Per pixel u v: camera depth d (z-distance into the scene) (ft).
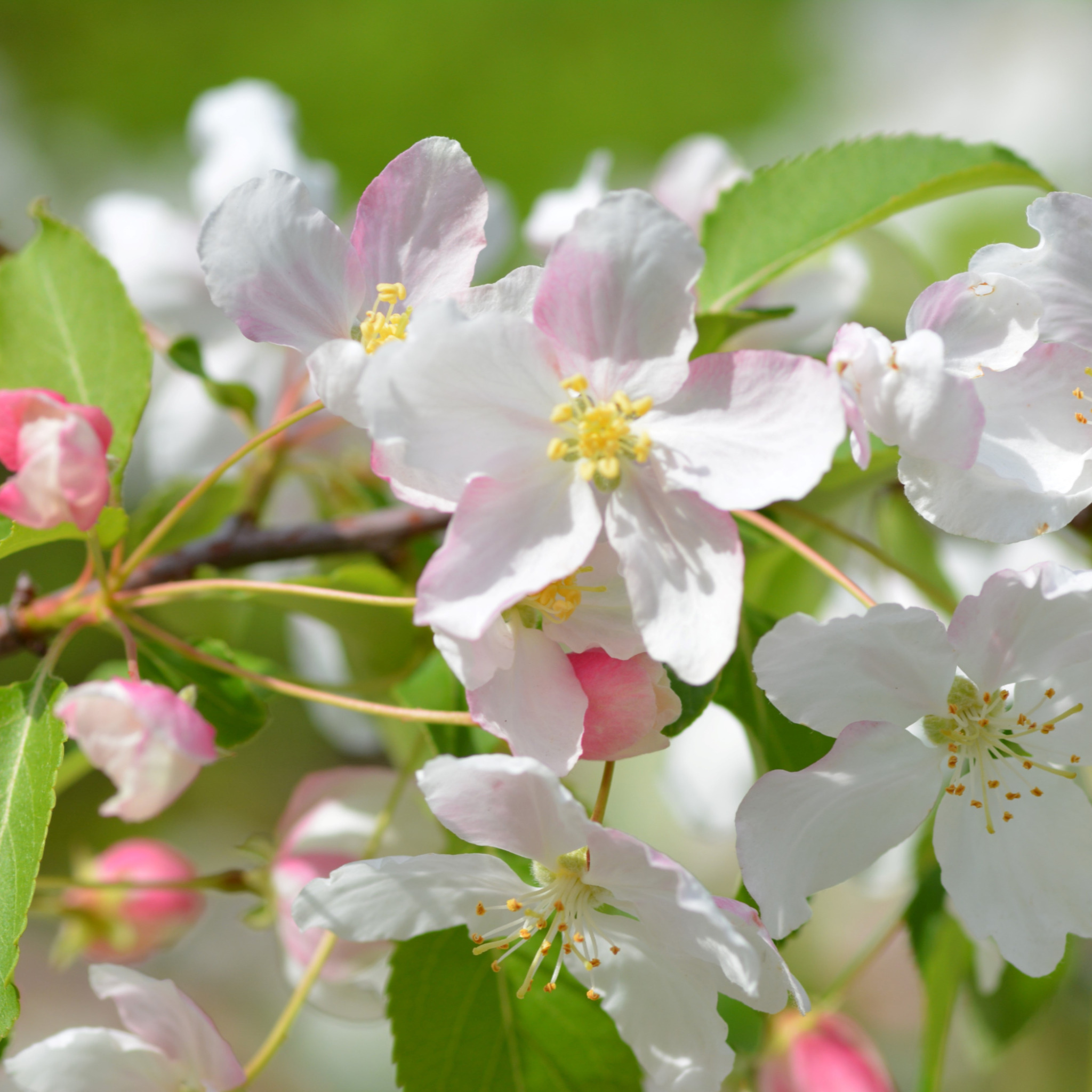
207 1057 1.60
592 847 1.53
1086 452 1.55
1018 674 1.55
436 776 1.52
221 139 1.96
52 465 1.56
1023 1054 2.70
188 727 1.56
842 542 1.83
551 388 1.53
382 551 1.76
